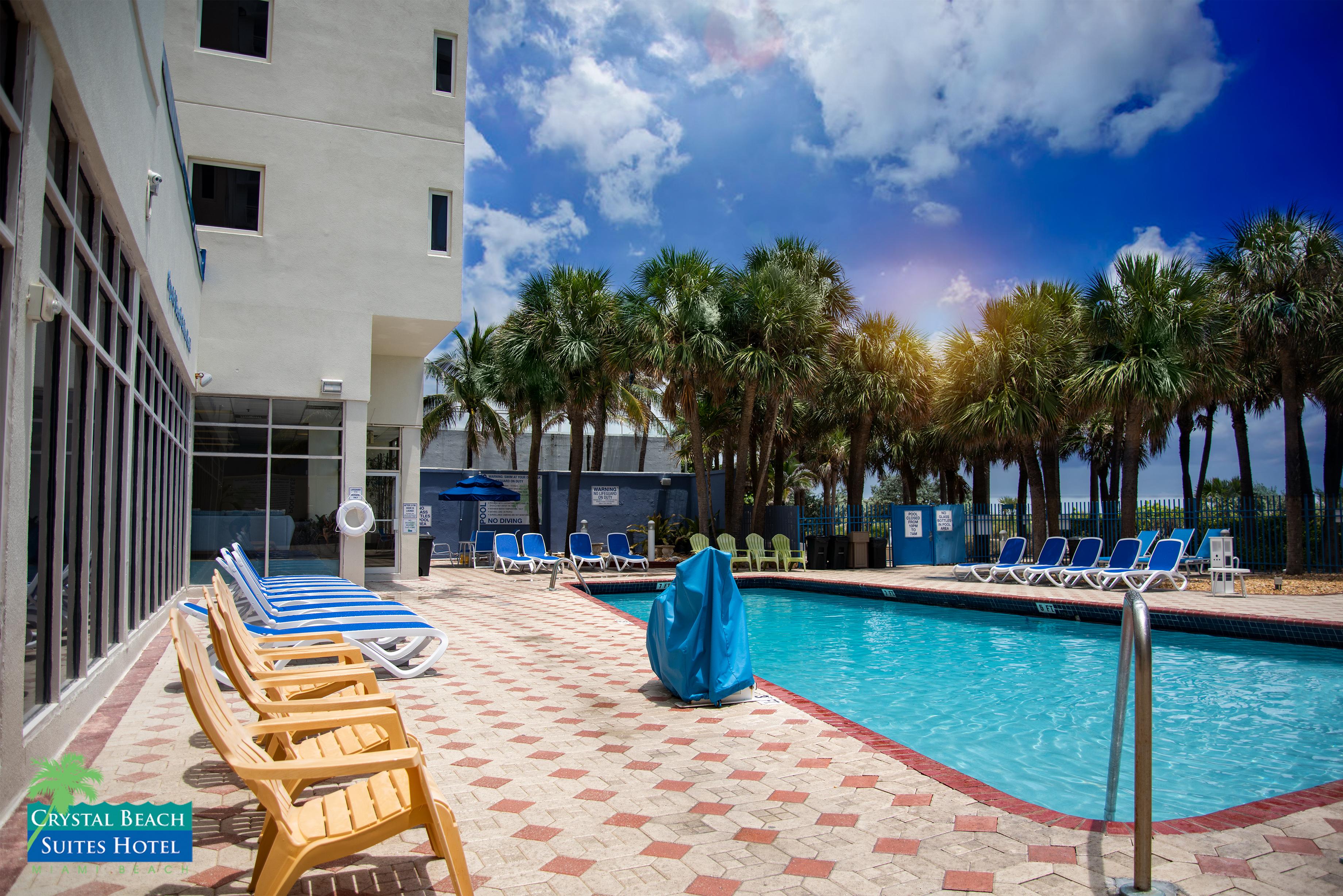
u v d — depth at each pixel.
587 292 20.61
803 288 19.48
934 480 49.53
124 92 5.03
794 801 3.58
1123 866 2.85
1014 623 11.95
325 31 13.67
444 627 9.52
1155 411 16.00
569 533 20.27
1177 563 13.65
